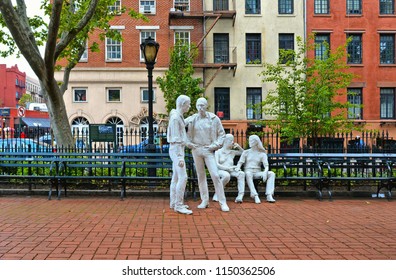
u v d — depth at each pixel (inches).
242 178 408.2
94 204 386.9
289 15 1353.3
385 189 465.4
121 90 1332.4
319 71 669.3
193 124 365.1
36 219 312.7
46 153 453.1
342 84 680.4
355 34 1365.7
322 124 637.9
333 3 1353.3
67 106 1322.6
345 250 229.5
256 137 414.9
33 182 460.8
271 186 412.2
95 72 1326.3
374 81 1353.3
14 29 474.0
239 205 389.7
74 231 272.7
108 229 279.1
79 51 630.5
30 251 224.2
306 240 252.5
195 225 295.7
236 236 262.1
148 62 497.4
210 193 439.2
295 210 363.9
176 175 358.6
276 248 233.3
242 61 1353.3
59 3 440.1
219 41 1373.0
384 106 1370.6
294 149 479.8
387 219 323.6
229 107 1352.1
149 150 486.9
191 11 1342.3
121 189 422.3
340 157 462.6
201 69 1338.6
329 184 463.5
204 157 364.5
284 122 653.3
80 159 441.7
